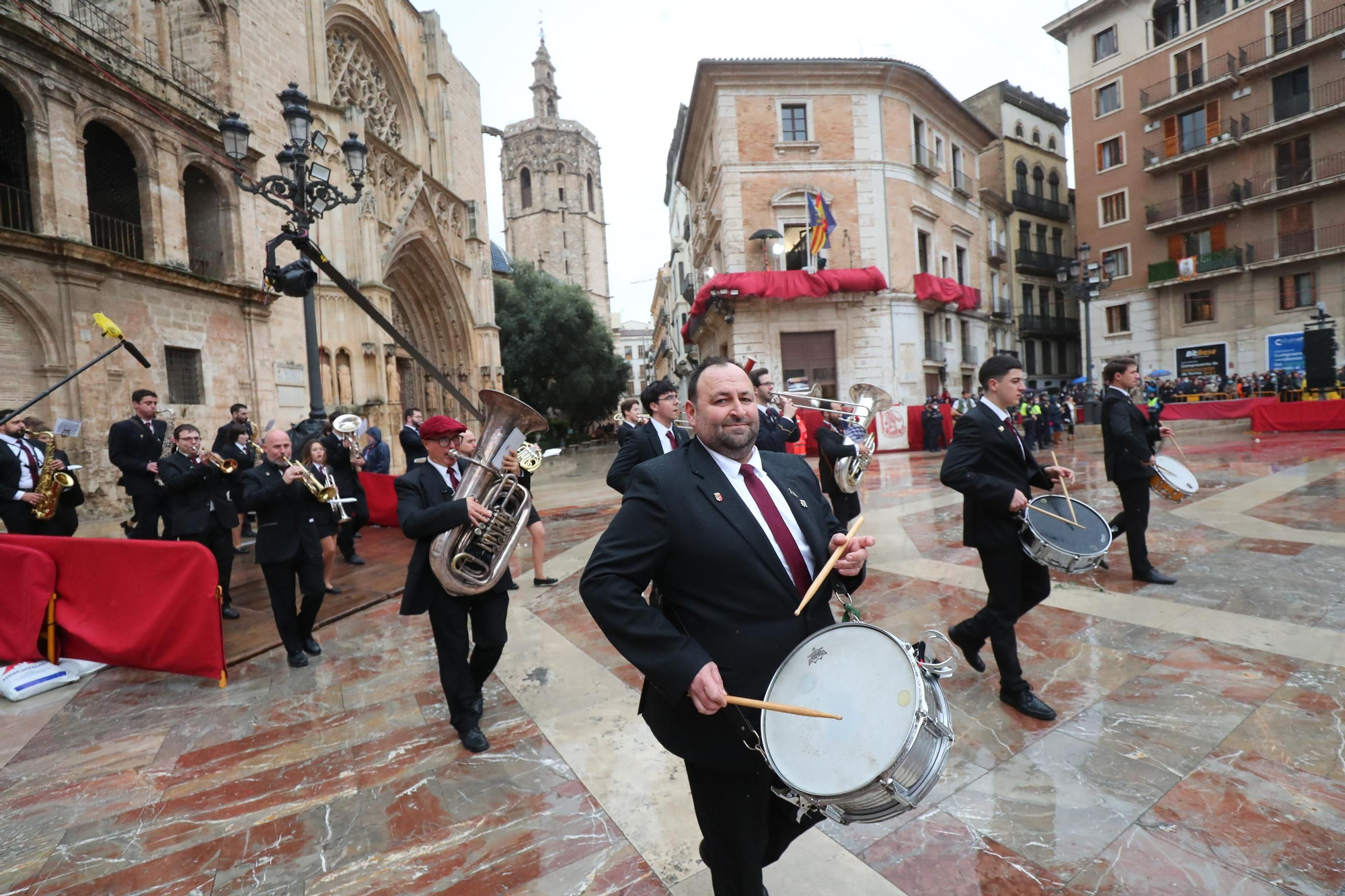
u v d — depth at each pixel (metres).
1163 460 5.80
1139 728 3.14
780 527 1.95
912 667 1.65
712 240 25.62
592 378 40.78
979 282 29.30
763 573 1.86
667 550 1.88
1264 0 25.92
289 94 8.02
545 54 75.88
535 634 5.19
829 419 6.35
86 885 2.56
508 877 2.46
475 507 3.43
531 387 40.69
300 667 4.81
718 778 1.88
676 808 2.83
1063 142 38.47
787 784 1.58
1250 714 3.19
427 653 4.96
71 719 4.12
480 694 3.71
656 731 1.95
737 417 1.93
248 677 4.67
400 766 3.33
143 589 4.65
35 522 6.56
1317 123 25.09
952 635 3.74
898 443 20.48
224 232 14.54
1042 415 17.11
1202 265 27.88
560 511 11.81
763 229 22.27
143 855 2.74
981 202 31.61
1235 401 18.42
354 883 2.49
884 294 22.80
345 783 3.21
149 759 3.56
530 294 42.03
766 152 22.44
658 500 1.88
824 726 1.65
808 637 1.85
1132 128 30.03
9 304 10.13
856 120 22.64
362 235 20.91
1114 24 30.31
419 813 2.91
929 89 24.23
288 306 17.08
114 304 11.55
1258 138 26.33
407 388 27.09
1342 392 19.34
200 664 4.53
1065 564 3.29
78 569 4.82
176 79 13.62
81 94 11.05
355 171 9.10
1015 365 3.52
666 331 55.97
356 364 20.39
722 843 1.88
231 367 14.34
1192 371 28.81
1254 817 2.48
